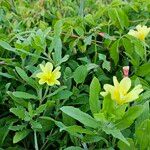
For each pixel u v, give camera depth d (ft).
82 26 1.06
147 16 1.18
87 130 0.66
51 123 0.77
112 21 1.07
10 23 1.08
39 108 0.74
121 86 0.65
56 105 0.79
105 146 0.72
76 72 0.83
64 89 0.84
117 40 0.94
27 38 0.93
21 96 0.77
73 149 0.68
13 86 0.89
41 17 1.20
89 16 1.08
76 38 1.02
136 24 1.14
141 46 0.92
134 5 1.18
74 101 0.83
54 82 0.77
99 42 1.01
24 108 0.78
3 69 0.92
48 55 0.87
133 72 0.93
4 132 0.78
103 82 0.91
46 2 1.24
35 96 0.78
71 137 0.73
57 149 0.78
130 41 0.94
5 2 1.30
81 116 0.65
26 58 0.92
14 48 0.90
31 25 1.14
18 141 0.76
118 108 0.63
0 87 0.87
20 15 1.20
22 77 0.79
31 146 0.80
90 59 1.01
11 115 0.84
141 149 0.65
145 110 0.69
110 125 0.65
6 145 0.79
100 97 0.82
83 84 0.89
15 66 0.87
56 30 0.92
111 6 1.16
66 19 1.09
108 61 0.97
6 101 0.86
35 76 0.80
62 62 0.91
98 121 0.65
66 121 0.75
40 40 0.86
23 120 0.80
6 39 0.98
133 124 0.73
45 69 0.78
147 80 0.90
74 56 0.99
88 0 1.31
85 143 0.70
